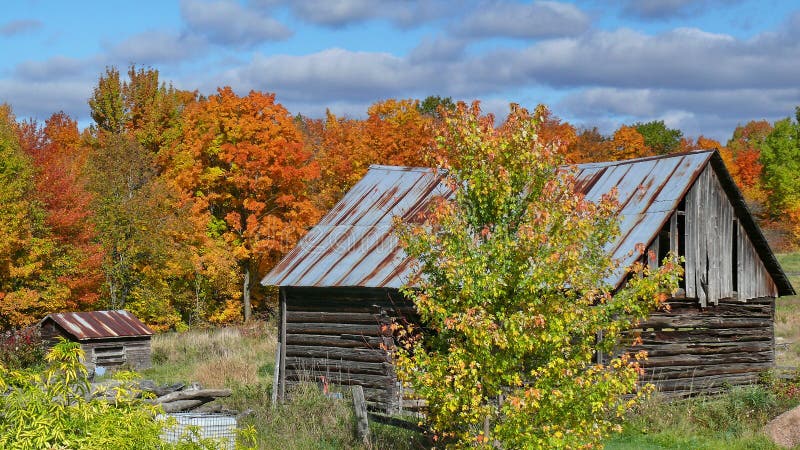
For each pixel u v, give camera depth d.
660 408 18.48
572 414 11.42
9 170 36.44
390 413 20.98
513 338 11.17
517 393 11.27
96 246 40.19
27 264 36.97
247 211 50.50
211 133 49.31
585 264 11.60
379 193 25.59
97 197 43.62
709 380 21.98
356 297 22.50
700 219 22.00
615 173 22.78
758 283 23.39
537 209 11.34
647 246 19.69
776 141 69.88
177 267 45.94
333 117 64.75
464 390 11.47
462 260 11.59
